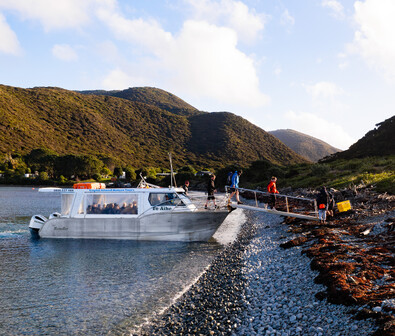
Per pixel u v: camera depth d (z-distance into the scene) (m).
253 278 9.66
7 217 27.42
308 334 5.73
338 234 13.16
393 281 7.39
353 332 5.47
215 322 6.92
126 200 15.86
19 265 11.98
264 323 6.50
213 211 15.64
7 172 112.44
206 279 10.12
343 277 7.71
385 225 13.11
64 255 13.35
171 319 7.37
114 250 14.09
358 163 43.56
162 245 14.94
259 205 32.22
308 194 29.06
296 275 9.09
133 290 9.35
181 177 93.69
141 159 191.25
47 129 177.38
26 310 8.04
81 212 16.03
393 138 54.00
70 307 8.20
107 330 6.98
